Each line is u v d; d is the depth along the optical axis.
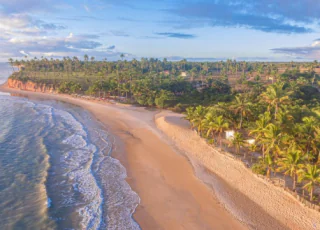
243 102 63.47
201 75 185.38
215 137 59.19
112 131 71.31
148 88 116.94
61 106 112.19
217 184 41.47
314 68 188.00
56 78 179.12
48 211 34.22
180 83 136.25
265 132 41.34
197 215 33.72
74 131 71.62
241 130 63.25
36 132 70.62
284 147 40.34
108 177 44.00
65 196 38.03
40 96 144.12
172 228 31.23
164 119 76.81
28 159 51.84
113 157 52.91
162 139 64.12
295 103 81.50
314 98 96.19
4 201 36.78
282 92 57.56
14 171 46.41
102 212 34.03
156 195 38.50
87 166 48.34
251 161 45.09
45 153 54.62
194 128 66.69
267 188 36.84
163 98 101.50
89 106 109.56
